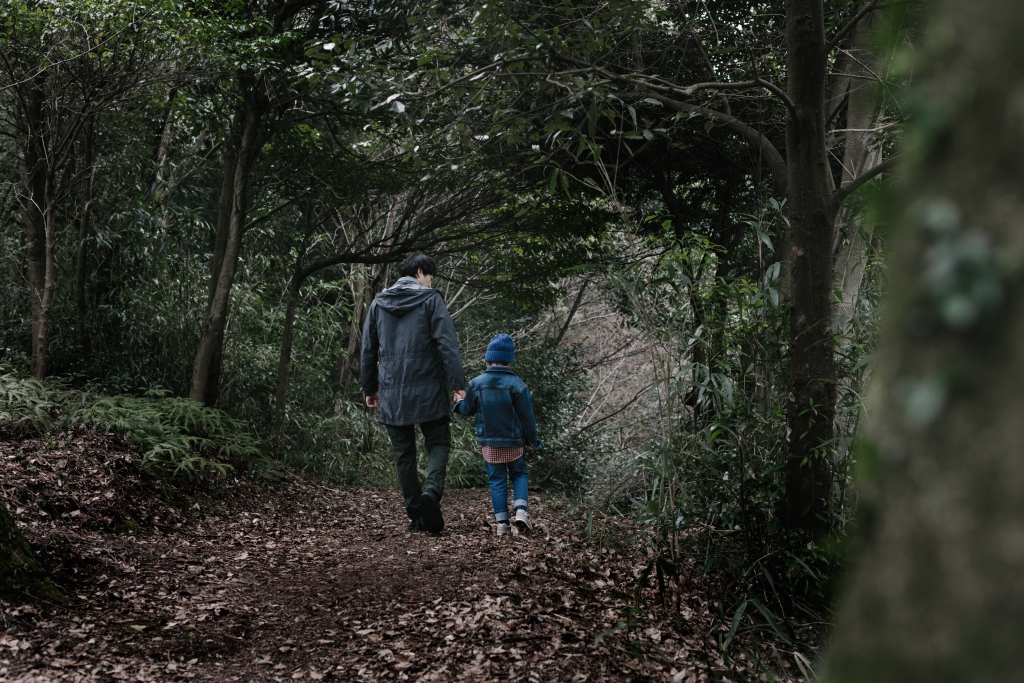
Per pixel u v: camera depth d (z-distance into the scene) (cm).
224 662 293
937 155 64
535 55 427
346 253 902
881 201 69
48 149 675
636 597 356
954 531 59
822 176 413
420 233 886
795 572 389
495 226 898
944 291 60
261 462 693
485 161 797
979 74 62
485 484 1134
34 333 704
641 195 1095
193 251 984
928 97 65
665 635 350
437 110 509
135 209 816
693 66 785
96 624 311
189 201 1166
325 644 316
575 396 1488
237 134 823
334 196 861
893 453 64
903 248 66
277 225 1130
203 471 600
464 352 1480
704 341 407
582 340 1644
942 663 59
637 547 464
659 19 717
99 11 588
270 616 346
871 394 379
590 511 484
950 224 61
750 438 420
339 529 548
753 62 414
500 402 517
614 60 679
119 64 655
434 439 508
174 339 835
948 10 65
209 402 802
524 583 397
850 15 703
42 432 521
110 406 603
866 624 65
